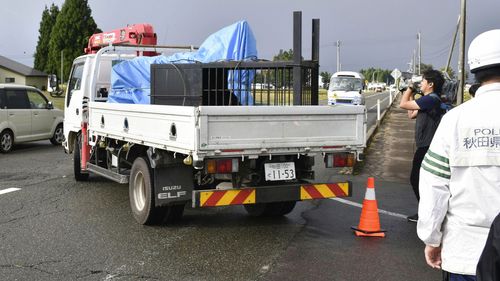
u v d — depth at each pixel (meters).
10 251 5.68
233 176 6.09
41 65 91.00
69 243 5.99
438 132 2.54
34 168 11.94
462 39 25.88
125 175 7.59
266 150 5.85
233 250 5.74
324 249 5.79
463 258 2.43
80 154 9.88
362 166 11.68
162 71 7.18
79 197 8.60
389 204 8.14
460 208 2.47
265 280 4.81
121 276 4.93
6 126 14.85
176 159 6.35
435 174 2.52
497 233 2.09
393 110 34.78
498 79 2.44
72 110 10.24
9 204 8.07
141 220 6.75
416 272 5.05
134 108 6.87
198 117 5.43
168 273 5.01
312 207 7.95
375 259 5.44
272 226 6.81
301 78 6.48
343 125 6.30
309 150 6.10
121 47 9.87
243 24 7.31
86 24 78.69
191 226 6.80
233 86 6.84
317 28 6.86
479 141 2.40
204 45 7.65
